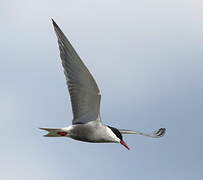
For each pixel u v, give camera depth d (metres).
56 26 13.66
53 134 14.55
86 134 14.55
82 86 14.09
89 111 14.46
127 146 15.00
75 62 13.81
